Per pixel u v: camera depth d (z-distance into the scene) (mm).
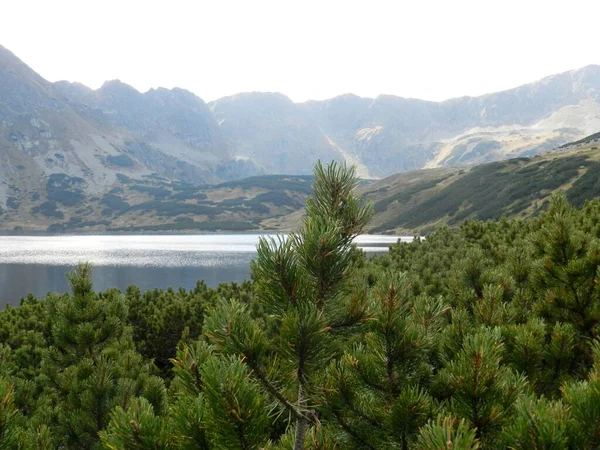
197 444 2152
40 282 70938
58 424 6457
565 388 2240
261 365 2355
